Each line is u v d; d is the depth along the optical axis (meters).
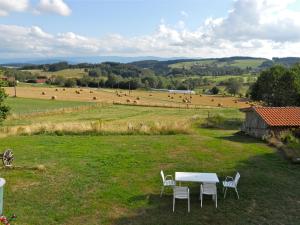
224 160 23.72
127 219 13.74
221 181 18.89
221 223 13.54
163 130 34.12
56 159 22.42
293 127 33.41
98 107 74.44
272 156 25.38
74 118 54.06
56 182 17.75
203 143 29.25
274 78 60.34
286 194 16.92
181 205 15.27
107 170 20.23
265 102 66.00
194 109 76.62
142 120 52.31
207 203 15.57
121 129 33.56
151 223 13.41
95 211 14.40
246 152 26.61
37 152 24.38
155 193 16.70
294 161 23.16
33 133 32.53
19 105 74.25
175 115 61.66
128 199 15.80
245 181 18.86
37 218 13.48
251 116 37.25
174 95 120.94
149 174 19.78
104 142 28.75
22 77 179.12
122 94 113.69
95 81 162.25
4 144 27.08
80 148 26.08
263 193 17.00
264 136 32.81
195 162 22.88
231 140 33.00
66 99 90.00
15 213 13.79
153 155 24.36
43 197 15.64
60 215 13.85
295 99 56.91
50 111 58.91
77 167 20.62
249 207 15.17
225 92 152.38
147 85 171.38
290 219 14.03
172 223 13.45
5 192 16.03
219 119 49.94
